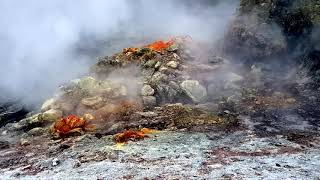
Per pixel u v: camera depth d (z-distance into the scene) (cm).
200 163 1203
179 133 1516
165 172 1150
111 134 1587
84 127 1673
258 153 1275
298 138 1412
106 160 1276
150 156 1280
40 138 1628
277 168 1145
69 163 1281
